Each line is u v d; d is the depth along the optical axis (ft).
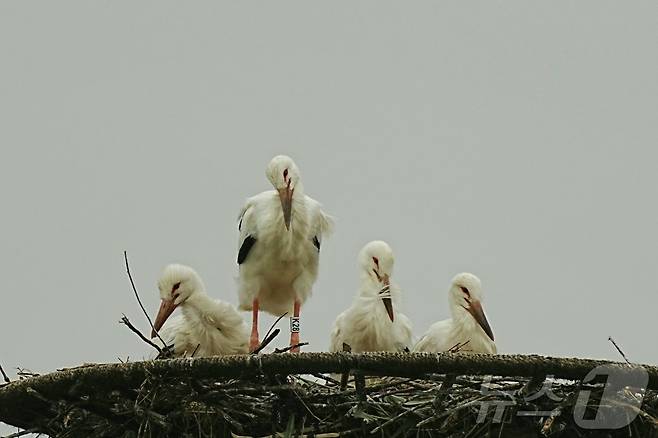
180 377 40.32
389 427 41.91
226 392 41.42
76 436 42.63
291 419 41.91
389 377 43.04
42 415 42.78
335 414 42.22
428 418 41.27
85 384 40.37
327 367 39.83
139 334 45.14
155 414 41.01
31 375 44.75
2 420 42.93
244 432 42.39
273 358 39.75
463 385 41.70
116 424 41.93
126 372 40.01
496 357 39.73
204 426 41.86
